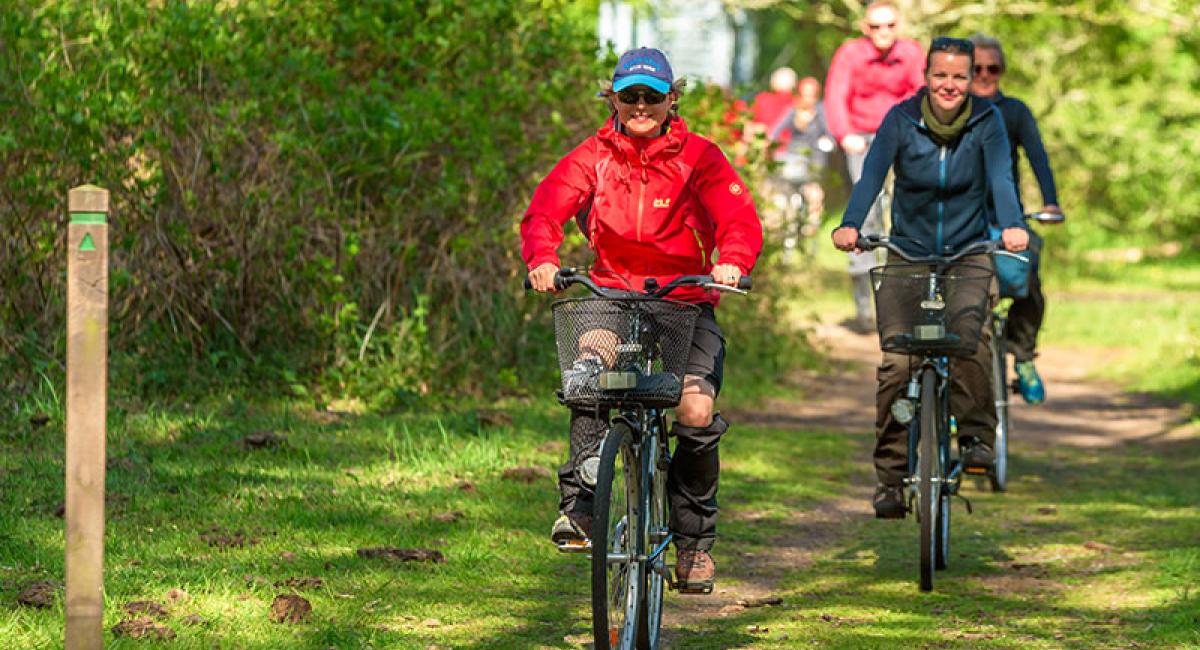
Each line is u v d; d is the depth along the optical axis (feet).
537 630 26.55
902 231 34.65
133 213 44.47
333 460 38.47
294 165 46.06
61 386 41.19
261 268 45.62
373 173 47.65
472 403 46.98
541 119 52.37
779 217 63.57
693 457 25.85
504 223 49.73
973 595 31.09
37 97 43.11
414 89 49.21
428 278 48.60
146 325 44.52
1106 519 38.96
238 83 45.73
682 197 25.08
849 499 40.91
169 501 33.04
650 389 23.31
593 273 25.79
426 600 27.84
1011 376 67.10
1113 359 70.90
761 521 37.65
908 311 31.81
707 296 25.67
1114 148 120.78
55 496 32.58
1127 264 115.75
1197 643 27.20
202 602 26.04
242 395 44.29
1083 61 115.44
